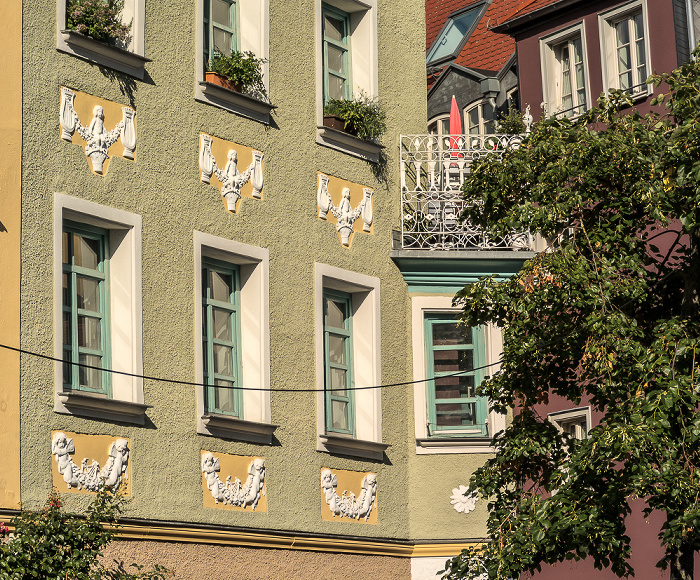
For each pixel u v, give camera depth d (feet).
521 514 74.13
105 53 78.79
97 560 71.41
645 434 67.00
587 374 76.54
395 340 97.25
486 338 99.55
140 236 79.46
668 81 74.49
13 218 72.28
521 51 131.23
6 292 71.26
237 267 87.86
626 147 72.79
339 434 92.99
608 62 123.03
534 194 73.77
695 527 66.64
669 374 69.15
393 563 94.22
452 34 156.66
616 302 74.33
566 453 77.77
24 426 71.10
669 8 118.32
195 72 84.89
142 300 79.10
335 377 94.07
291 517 86.69
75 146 76.48
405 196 99.86
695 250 75.00
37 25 75.10
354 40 99.40
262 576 84.17
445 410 98.73
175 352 80.79
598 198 74.33
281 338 88.28
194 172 83.87
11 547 65.67
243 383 86.69
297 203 91.04
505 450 78.02
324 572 88.58
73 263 77.05
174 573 77.41
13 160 72.74
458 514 96.43
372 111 96.63
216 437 82.43
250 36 90.27
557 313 76.43
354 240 95.30
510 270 100.07
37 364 72.28
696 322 72.13
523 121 106.73
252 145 88.28
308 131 92.68
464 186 78.59
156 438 78.59
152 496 77.71
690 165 70.69
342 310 95.96
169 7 83.71
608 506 71.97
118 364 78.18
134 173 79.87
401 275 98.73
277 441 86.79
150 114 81.46
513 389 78.43
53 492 70.33
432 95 148.87
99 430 75.20
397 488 95.45
